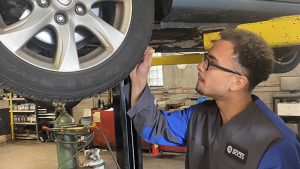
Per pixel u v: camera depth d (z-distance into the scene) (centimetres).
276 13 204
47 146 865
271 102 848
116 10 147
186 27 190
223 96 125
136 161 187
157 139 152
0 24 129
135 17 145
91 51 149
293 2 207
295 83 768
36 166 672
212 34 192
